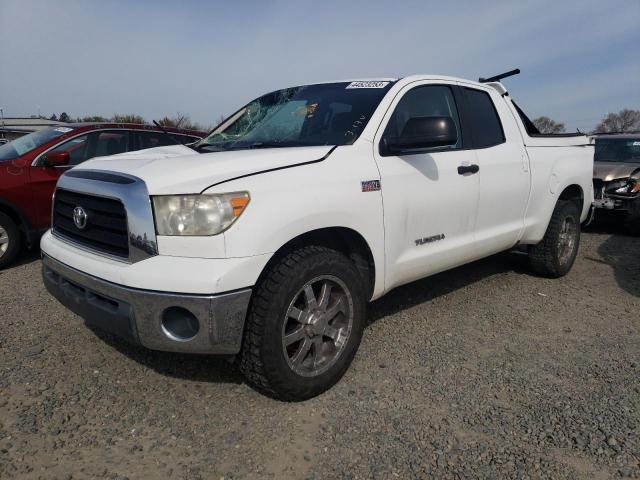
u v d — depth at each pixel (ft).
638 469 7.75
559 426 8.80
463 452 8.10
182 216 8.14
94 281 8.73
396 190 10.78
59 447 8.06
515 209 14.70
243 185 8.44
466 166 12.66
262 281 8.83
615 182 27.27
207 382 10.14
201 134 25.44
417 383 10.23
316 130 11.43
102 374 10.38
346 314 9.98
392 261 10.97
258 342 8.65
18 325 12.78
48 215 19.62
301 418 8.98
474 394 9.84
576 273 18.67
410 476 7.55
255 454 8.01
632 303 15.37
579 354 11.70
